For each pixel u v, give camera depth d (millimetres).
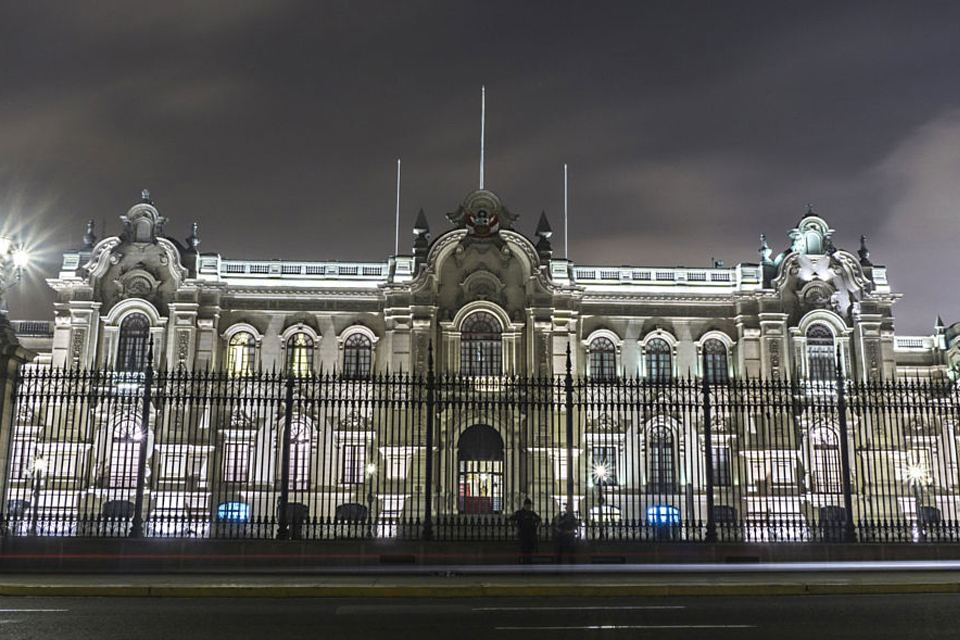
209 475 57500
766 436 59656
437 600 21031
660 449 40750
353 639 15469
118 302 60344
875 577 24703
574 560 28078
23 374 29578
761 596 21938
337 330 61688
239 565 27188
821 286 63844
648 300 63438
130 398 30250
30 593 21500
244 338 61375
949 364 68875
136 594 21453
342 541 27656
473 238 62188
